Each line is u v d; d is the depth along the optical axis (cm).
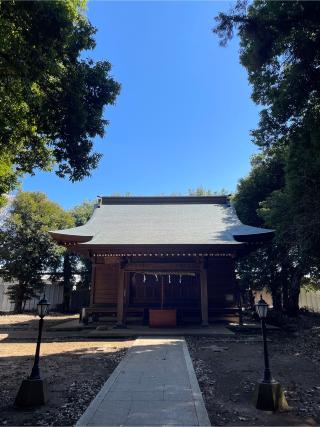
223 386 657
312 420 489
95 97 867
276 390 540
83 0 786
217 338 1280
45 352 1026
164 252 1545
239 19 976
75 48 796
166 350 1001
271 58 1054
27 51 639
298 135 1105
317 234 1351
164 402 542
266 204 1830
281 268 2169
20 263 2486
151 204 2338
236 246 1509
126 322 1703
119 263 1603
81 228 1844
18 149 1041
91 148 898
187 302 1775
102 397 567
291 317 2031
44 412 520
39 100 754
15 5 630
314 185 1339
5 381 698
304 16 918
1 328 1608
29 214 2639
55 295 2830
